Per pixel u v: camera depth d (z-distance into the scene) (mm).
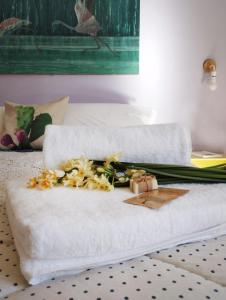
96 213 619
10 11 2439
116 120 2252
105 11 2518
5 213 902
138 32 2557
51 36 2498
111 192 770
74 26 2508
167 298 484
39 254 539
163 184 860
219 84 2648
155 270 564
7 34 2459
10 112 2143
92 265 583
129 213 628
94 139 916
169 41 2604
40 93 2568
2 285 547
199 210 681
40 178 802
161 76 2635
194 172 883
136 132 936
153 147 924
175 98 2664
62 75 2568
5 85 2533
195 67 2645
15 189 796
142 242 615
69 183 801
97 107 2355
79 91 2600
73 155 900
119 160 917
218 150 2709
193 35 2613
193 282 524
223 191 779
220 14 2592
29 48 2492
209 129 2697
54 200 696
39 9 2465
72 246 556
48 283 544
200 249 654
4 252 669
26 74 2535
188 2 2578
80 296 491
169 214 649
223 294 496
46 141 908
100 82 2604
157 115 2670
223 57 2619
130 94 2633
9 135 2094
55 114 2164
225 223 722
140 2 2539
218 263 593
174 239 663
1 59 2479
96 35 2533
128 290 502
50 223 560
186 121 2688
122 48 2562
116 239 588
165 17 2576
